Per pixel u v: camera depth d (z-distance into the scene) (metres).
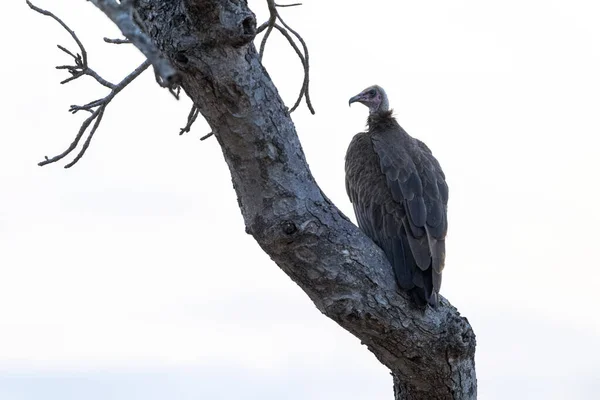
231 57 9.12
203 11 8.81
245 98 9.34
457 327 10.73
